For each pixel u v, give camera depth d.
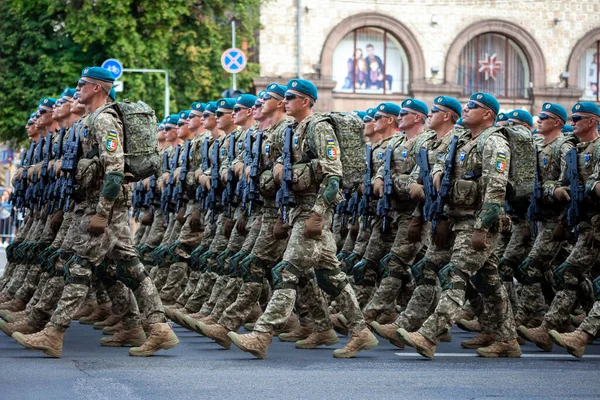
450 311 13.70
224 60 45.09
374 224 16.77
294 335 15.80
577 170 15.40
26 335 13.20
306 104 13.73
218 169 17.66
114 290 14.62
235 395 10.62
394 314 16.11
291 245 13.45
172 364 12.88
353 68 58.00
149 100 46.53
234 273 15.36
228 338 14.46
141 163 13.41
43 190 16.39
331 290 13.83
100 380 11.47
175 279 18.95
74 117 16.44
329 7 57.03
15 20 47.69
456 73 58.69
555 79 59.59
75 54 47.50
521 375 12.41
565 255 17.61
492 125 14.34
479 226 13.48
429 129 16.22
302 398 10.52
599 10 59.91
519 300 17.00
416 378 12.02
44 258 14.80
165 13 46.19
